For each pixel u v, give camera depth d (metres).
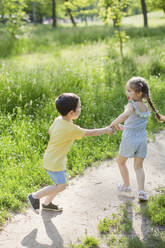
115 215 3.58
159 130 6.44
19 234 3.36
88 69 9.55
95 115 6.89
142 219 3.53
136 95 3.65
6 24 17.05
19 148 5.16
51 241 3.23
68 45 17.67
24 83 7.25
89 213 3.72
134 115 3.69
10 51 15.50
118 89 8.40
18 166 4.67
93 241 3.12
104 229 3.33
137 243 3.04
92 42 17.48
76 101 3.27
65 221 3.58
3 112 6.31
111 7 12.16
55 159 3.32
